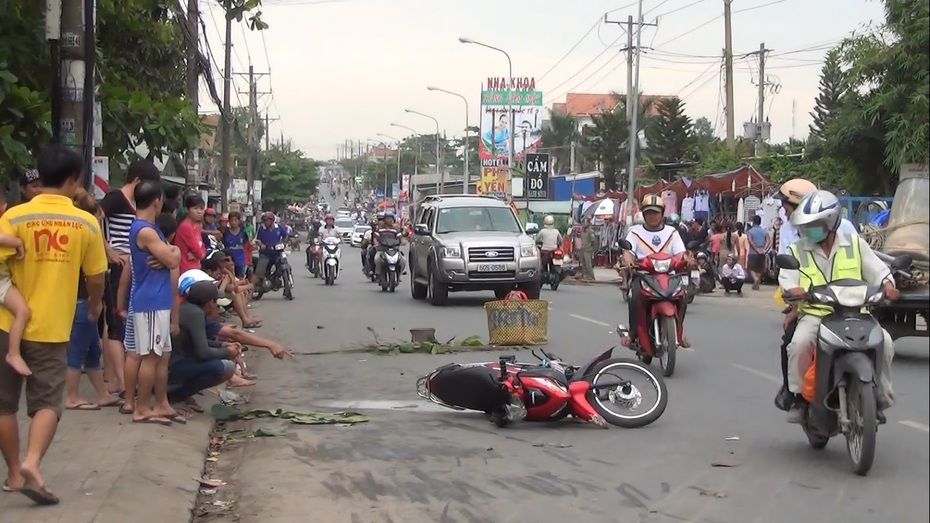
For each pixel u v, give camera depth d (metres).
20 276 5.71
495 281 19.94
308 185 96.25
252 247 22.98
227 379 8.96
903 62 8.97
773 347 13.27
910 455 3.10
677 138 69.44
